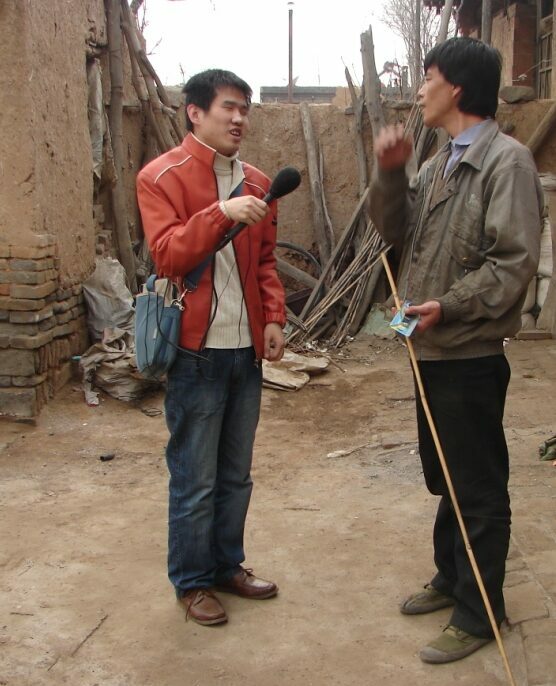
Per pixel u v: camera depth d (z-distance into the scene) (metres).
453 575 3.44
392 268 3.26
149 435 6.11
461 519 2.93
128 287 8.73
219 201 3.14
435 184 3.02
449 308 2.85
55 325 6.62
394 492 4.91
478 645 3.17
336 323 9.31
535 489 4.68
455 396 2.98
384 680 3.06
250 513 4.62
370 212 3.09
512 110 9.92
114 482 5.19
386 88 10.64
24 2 5.88
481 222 2.87
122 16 8.84
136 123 9.44
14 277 6.12
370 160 9.86
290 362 7.68
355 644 3.30
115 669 3.17
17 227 6.11
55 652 3.28
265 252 3.54
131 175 9.38
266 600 3.65
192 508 3.40
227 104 3.18
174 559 3.50
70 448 5.81
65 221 6.87
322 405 6.90
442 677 3.06
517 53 13.71
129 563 4.04
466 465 3.04
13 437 5.98
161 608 3.60
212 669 3.16
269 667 3.16
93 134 8.01
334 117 9.88
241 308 3.34
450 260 2.93
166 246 3.08
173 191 3.19
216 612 3.45
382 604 3.60
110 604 3.64
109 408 6.61
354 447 5.80
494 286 2.80
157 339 3.25
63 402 6.62
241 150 9.93
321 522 4.48
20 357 6.17
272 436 6.11
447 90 2.91
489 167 2.83
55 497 4.93
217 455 3.48
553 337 8.81
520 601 3.40
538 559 3.75
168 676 3.12
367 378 7.68
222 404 3.36
